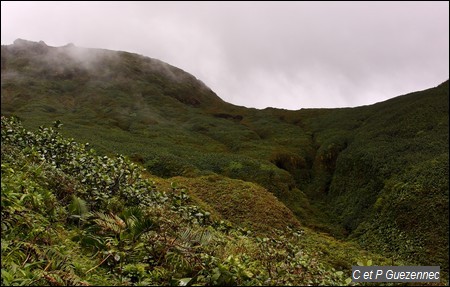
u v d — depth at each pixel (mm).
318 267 8641
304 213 40156
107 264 7078
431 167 38438
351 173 50219
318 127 81875
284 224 24750
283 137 75750
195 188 28828
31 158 11938
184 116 92000
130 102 96875
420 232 29547
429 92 74125
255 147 65250
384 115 70938
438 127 55125
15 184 8570
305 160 63562
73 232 8148
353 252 19438
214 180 31688
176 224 9555
